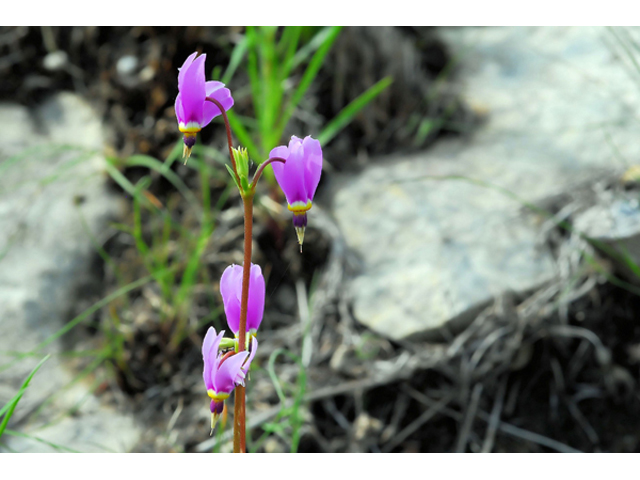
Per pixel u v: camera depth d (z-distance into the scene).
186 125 0.25
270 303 0.38
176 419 0.35
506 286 0.36
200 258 0.38
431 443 0.35
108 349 0.36
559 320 0.36
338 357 0.36
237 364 0.25
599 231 0.36
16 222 0.40
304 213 0.25
